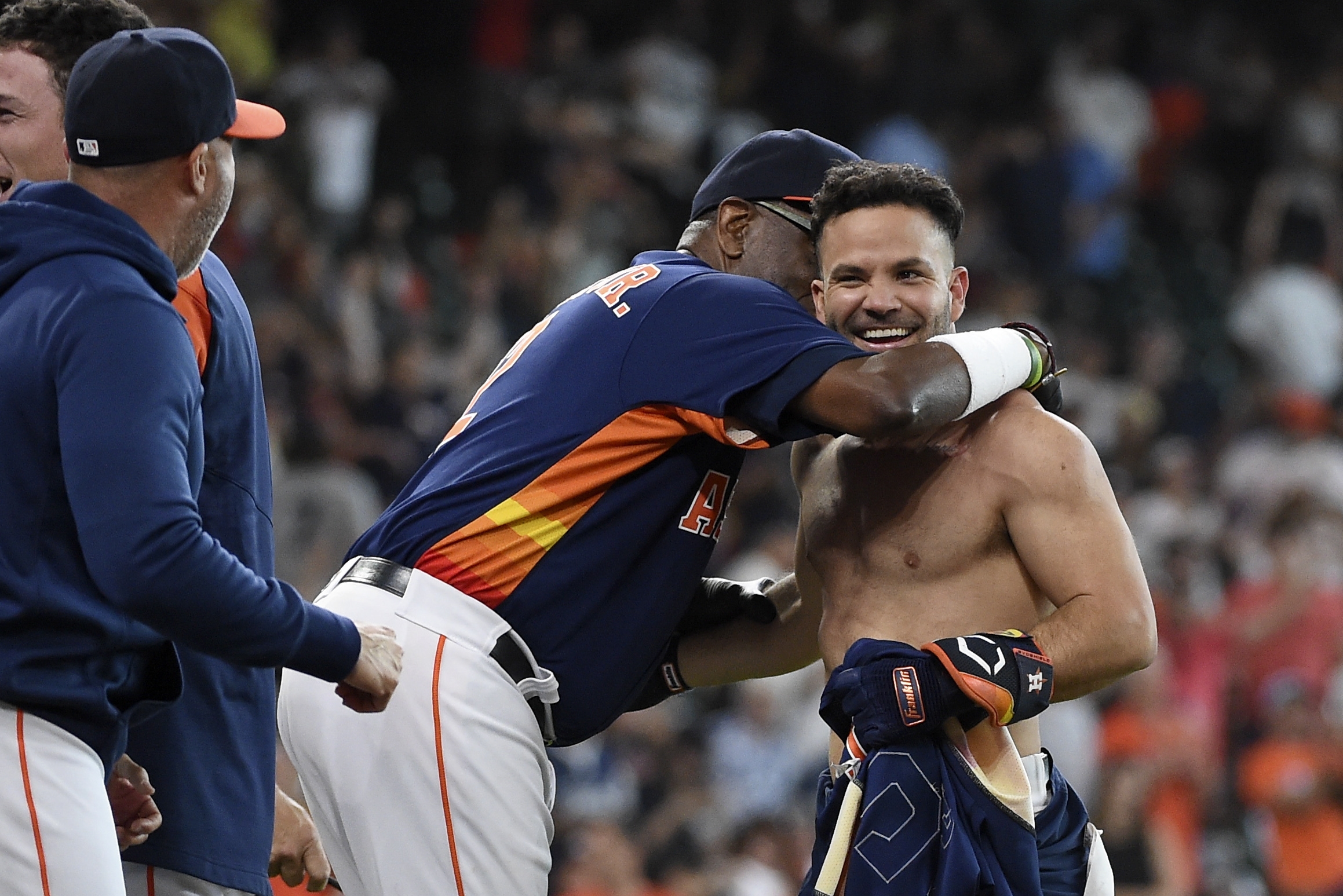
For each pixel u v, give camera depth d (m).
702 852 27.92
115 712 9.77
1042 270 50.44
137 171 9.67
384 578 11.37
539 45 51.38
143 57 9.60
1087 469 10.72
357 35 49.72
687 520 11.59
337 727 11.30
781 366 10.67
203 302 10.89
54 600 9.34
